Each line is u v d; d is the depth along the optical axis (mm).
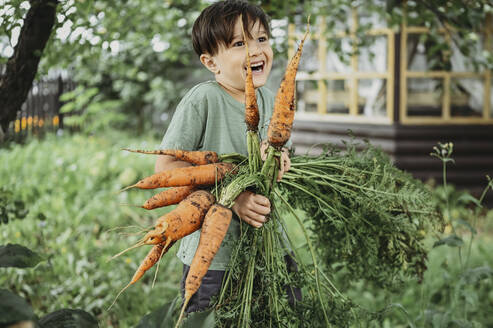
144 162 6055
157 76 9281
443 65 3246
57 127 7867
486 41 5699
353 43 3834
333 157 1969
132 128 10297
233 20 1679
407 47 5867
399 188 2031
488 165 5941
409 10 3145
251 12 1709
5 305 1241
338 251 2145
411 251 2031
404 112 5863
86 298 2842
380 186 1827
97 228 4105
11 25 2197
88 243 3617
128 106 10180
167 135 1762
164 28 3971
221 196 1506
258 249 1658
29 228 3750
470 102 6023
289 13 3076
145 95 9141
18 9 2133
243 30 1513
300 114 6945
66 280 3051
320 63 6504
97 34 2895
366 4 4543
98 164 5570
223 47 1707
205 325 1377
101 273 3062
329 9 3908
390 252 1918
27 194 4496
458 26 2713
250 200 1579
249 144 1597
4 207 2551
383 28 5805
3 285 2936
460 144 5898
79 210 4438
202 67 9445
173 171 1569
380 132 5945
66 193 4695
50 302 2832
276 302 1622
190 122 1752
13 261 1521
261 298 1646
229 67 1716
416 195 1844
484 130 5922
